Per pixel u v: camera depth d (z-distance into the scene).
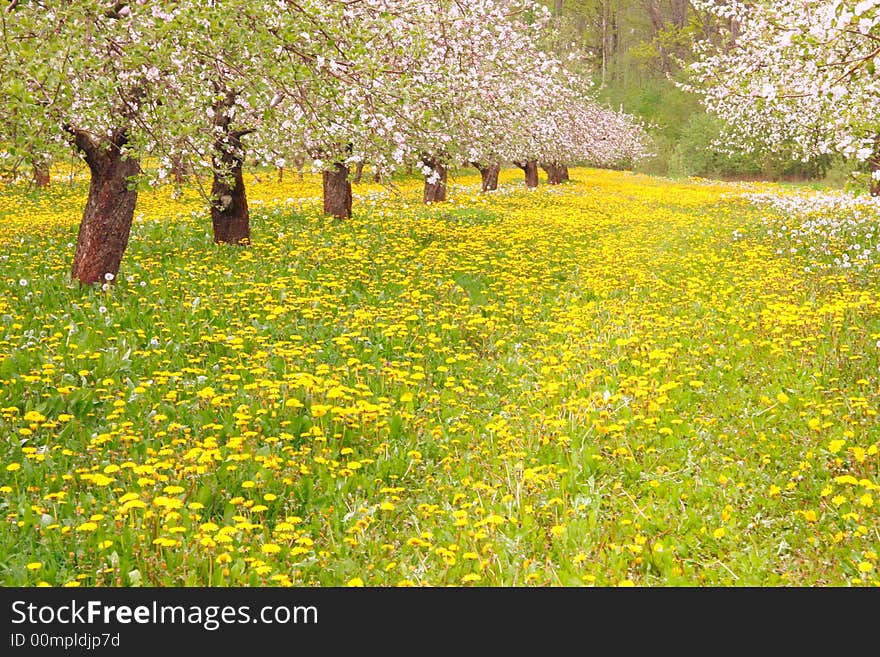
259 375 8.68
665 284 14.30
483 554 5.14
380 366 9.32
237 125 13.82
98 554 5.22
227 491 6.16
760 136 29.12
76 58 8.01
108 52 8.83
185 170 10.70
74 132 11.25
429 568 5.12
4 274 12.99
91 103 9.19
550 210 28.75
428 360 9.91
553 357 9.39
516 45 17.25
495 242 18.31
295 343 9.89
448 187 36.75
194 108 9.55
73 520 5.62
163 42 8.52
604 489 6.30
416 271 14.45
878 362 8.97
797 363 9.12
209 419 7.44
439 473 6.73
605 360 9.38
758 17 14.98
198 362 9.28
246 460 6.46
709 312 11.87
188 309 11.02
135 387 8.14
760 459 6.72
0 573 5.01
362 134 11.27
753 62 15.67
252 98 9.23
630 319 11.38
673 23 86.69
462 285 13.61
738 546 5.36
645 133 67.56
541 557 5.30
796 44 9.89
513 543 5.29
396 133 11.99
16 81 7.19
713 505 5.94
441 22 12.25
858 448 6.11
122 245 12.38
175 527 5.27
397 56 11.34
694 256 17.17
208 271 13.23
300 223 19.59
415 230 18.98
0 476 6.34
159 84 9.51
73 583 4.80
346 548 5.38
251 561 4.99
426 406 8.29
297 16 9.09
